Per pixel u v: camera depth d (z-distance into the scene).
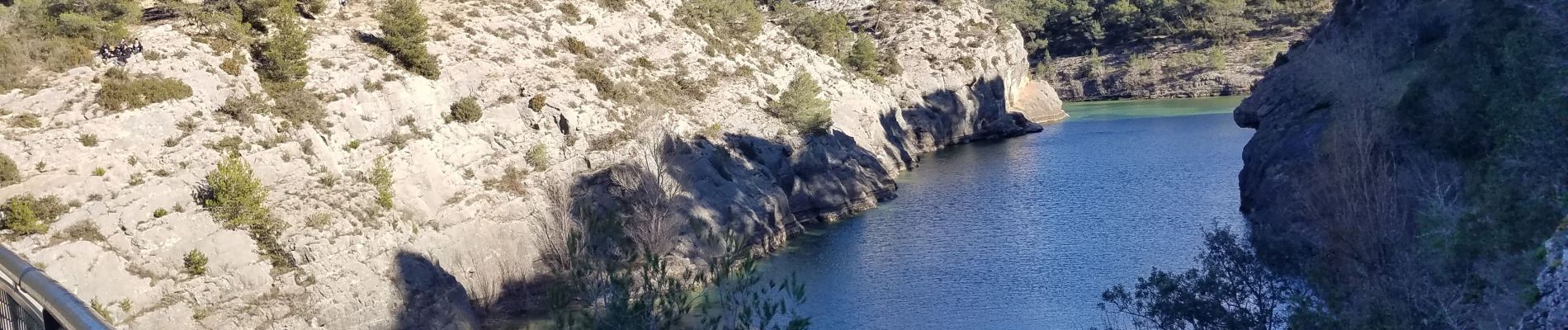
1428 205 38.72
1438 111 47.22
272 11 63.19
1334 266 38.69
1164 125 137.88
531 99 69.31
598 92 75.06
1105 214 78.75
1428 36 73.38
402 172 57.25
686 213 67.00
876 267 67.12
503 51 73.62
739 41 103.56
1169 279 37.75
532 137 67.75
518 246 59.00
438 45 69.62
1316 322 30.08
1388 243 40.72
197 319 44.09
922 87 131.88
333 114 57.12
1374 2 89.75
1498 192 31.94
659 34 92.12
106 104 48.69
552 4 83.94
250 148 51.53
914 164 114.69
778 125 87.50
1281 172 70.31
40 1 55.66
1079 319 54.44
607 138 70.50
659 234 59.84
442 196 58.34
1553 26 43.03
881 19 145.88
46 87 49.25
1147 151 111.88
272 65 57.19
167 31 56.72
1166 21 198.38
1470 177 38.09
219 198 47.09
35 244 41.81
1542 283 29.06
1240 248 41.88
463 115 64.50
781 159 82.94
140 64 52.38
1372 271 36.59
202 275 45.25
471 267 56.06
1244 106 104.69
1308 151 68.56
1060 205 83.44
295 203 50.34
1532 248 29.62
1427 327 27.89
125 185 46.34
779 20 130.62
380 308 49.38
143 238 44.91
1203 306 35.84
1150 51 192.75
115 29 54.28
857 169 90.62
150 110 49.66
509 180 63.56
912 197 92.38
